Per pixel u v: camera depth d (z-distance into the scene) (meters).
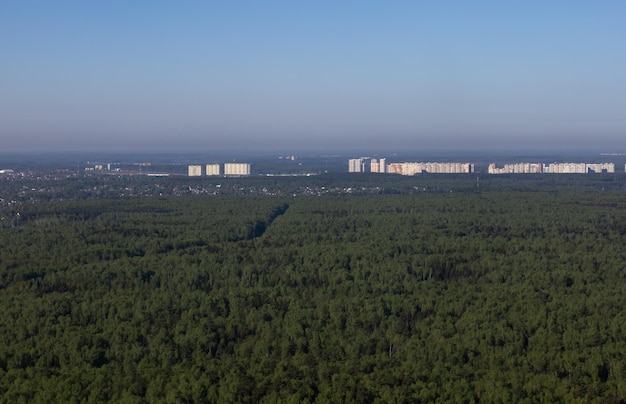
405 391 130.12
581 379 136.00
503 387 131.62
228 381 132.62
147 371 137.62
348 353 149.25
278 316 168.88
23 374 136.00
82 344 150.12
